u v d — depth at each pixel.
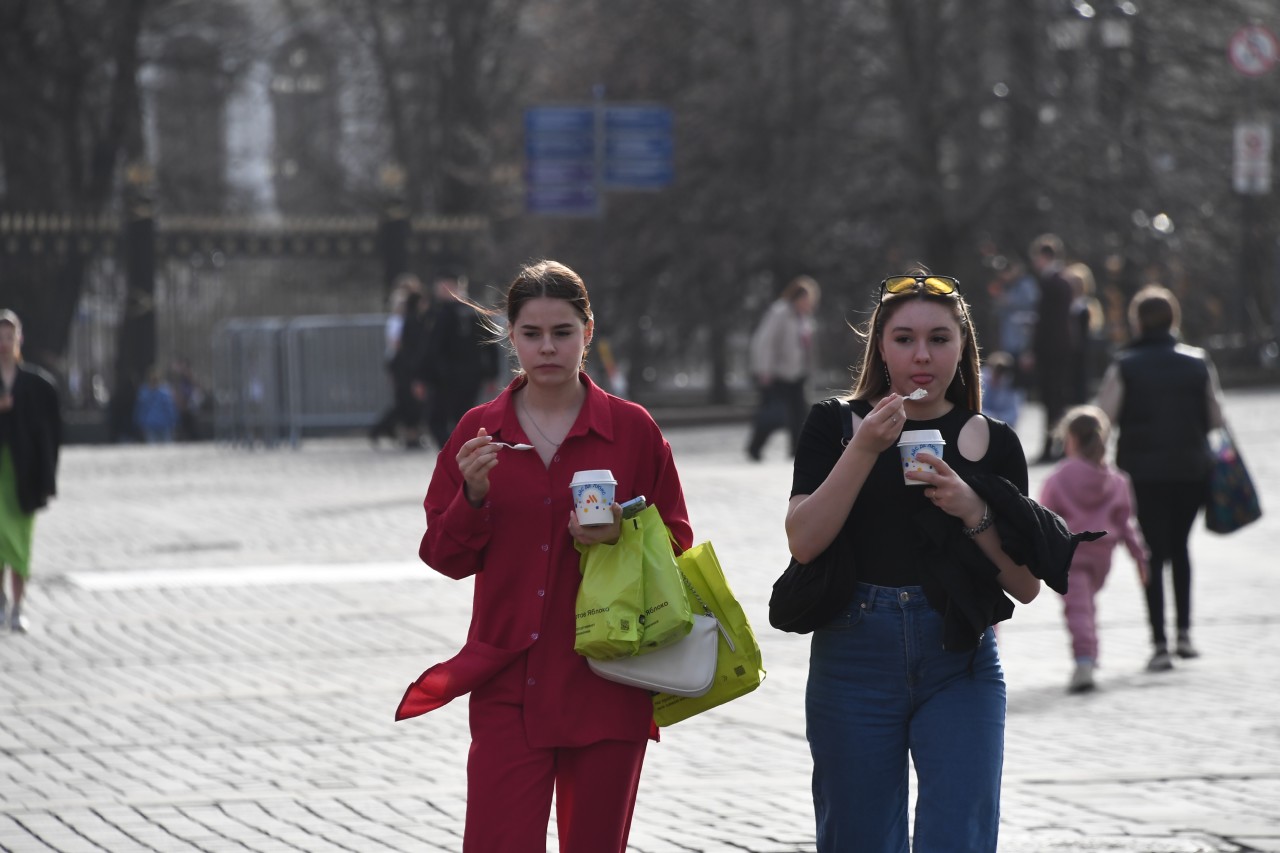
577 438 13.13
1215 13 89.81
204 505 50.38
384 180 83.31
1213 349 95.12
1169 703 26.05
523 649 12.88
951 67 88.31
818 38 90.75
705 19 93.56
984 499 12.70
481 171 109.19
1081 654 26.97
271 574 38.28
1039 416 74.56
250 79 118.81
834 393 14.88
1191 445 29.09
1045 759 22.47
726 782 21.23
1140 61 89.75
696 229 93.56
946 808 12.59
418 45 116.81
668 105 94.44
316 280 90.50
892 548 12.88
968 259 89.06
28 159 105.50
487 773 12.80
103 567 39.50
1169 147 91.25
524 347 13.08
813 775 13.38
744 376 148.50
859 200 90.56
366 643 30.91
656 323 97.69
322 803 20.19
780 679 27.66
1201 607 34.16
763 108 91.75
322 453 68.00
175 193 113.69
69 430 87.31
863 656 12.88
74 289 86.75
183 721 24.94
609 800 12.90
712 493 49.66
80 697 26.67
